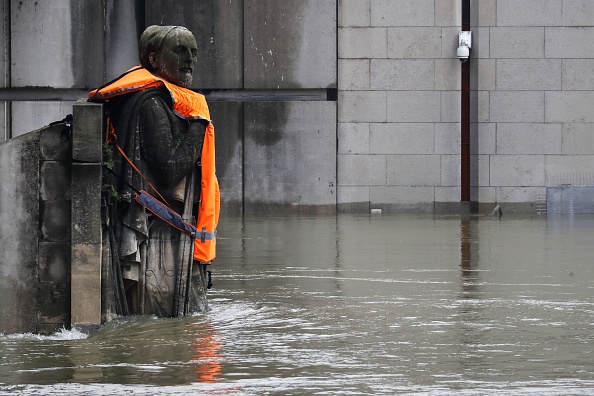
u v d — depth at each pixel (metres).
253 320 27.52
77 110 25.56
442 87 65.06
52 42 63.81
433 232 52.06
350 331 25.97
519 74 64.75
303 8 64.38
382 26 64.75
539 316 27.89
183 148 27.38
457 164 65.12
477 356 23.00
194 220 28.16
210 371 21.72
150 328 26.33
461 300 30.64
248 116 64.44
